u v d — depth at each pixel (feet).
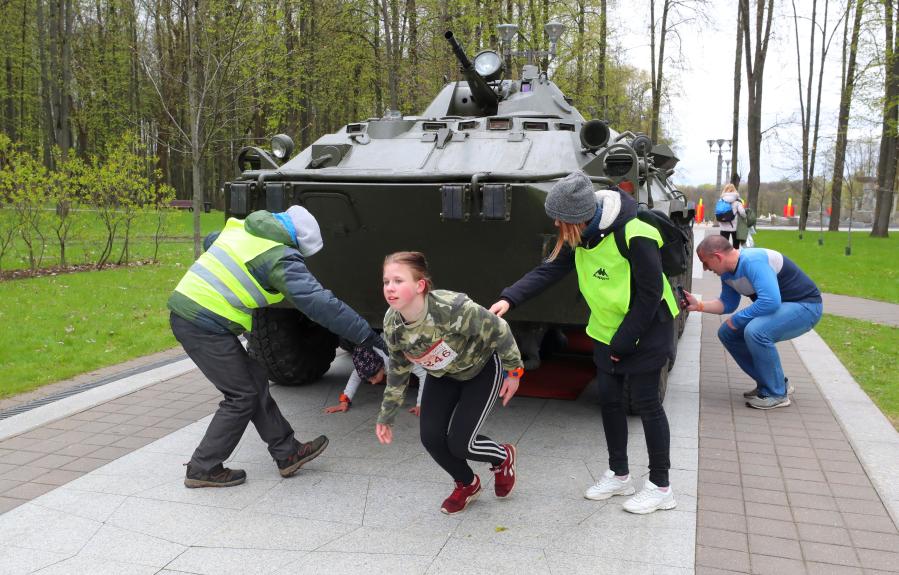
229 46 46.42
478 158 17.40
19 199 42.32
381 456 15.39
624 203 11.97
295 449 14.19
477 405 11.78
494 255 15.88
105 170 47.16
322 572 10.62
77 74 93.04
